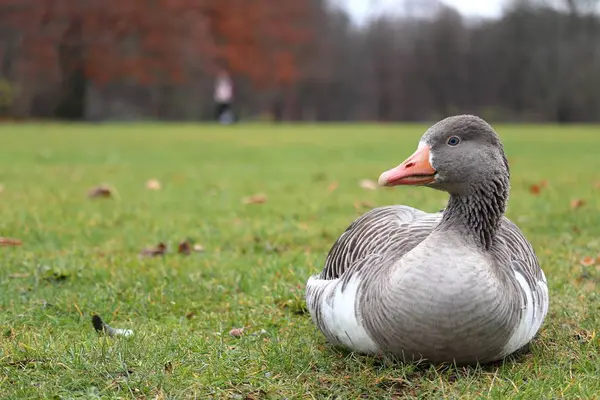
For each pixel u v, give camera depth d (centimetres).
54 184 1249
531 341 498
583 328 518
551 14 4706
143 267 682
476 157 441
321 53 5128
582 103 4638
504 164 449
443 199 1055
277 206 1021
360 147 2089
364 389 429
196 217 940
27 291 623
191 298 608
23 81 4534
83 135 2644
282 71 4778
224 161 1689
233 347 492
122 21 4284
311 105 5300
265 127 3466
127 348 464
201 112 5144
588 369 448
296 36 4784
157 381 427
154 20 4322
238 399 414
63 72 4419
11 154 1820
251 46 4700
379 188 1190
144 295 605
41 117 4591
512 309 413
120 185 1242
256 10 4644
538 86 4753
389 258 431
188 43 4584
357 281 438
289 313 572
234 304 594
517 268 443
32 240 798
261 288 627
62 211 961
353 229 494
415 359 427
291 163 1634
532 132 2983
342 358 473
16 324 541
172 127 3359
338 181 1293
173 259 718
